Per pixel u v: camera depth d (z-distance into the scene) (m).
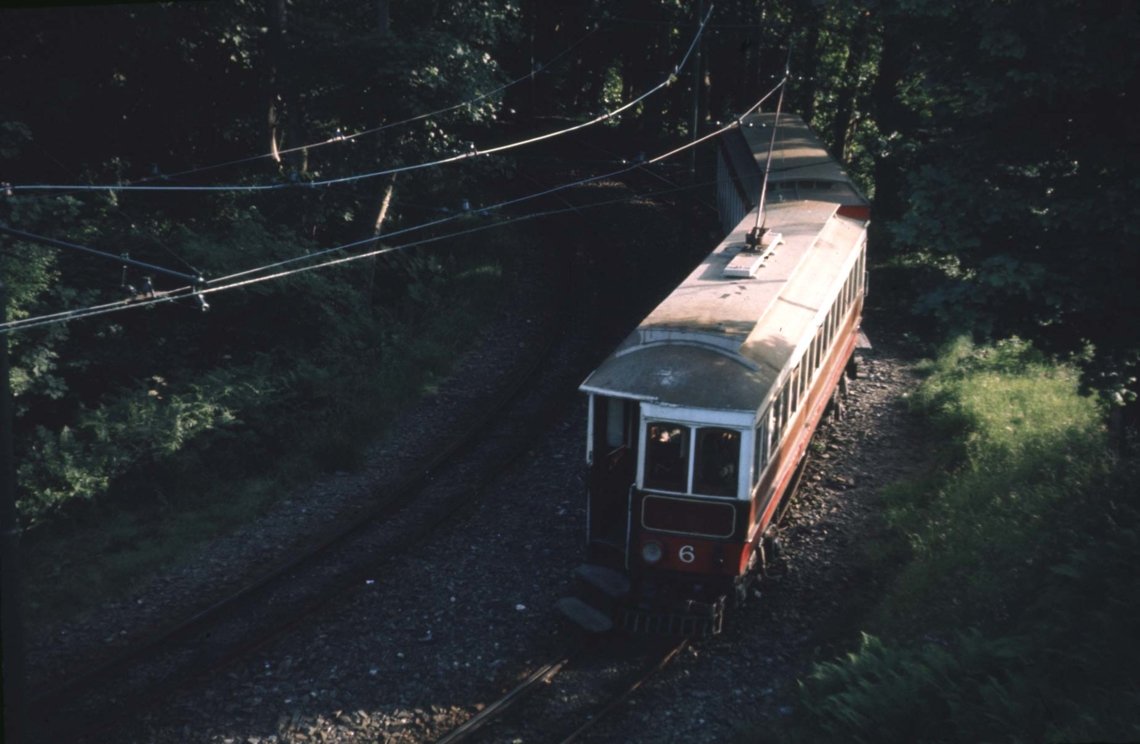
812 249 16.28
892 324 23.31
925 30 11.30
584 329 23.31
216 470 17.19
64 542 15.09
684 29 40.88
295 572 13.95
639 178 34.66
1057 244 10.88
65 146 21.92
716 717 10.63
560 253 28.25
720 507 11.70
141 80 22.44
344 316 21.92
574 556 14.04
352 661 11.83
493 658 11.81
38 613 13.15
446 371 21.34
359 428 18.45
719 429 11.58
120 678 11.58
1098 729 7.81
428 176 29.47
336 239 25.69
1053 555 11.23
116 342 18.94
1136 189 10.14
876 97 28.92
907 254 26.78
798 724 10.19
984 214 10.72
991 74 10.63
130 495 16.31
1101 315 10.88
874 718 9.33
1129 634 8.99
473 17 23.30
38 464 15.55
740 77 42.09
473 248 28.16
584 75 51.12
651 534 11.98
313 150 23.94
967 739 8.62
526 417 18.98
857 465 16.53
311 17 23.38
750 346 12.52
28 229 17.05
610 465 13.20
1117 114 10.71
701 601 12.19
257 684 11.41
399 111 21.91
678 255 27.38
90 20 20.02
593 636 12.09
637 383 12.04
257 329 20.52
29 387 15.88
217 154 24.78
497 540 14.60
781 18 35.78
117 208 21.12
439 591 13.31
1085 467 13.39
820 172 20.83
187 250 20.17
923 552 13.12
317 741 10.44
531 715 10.70
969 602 11.38
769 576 13.39
